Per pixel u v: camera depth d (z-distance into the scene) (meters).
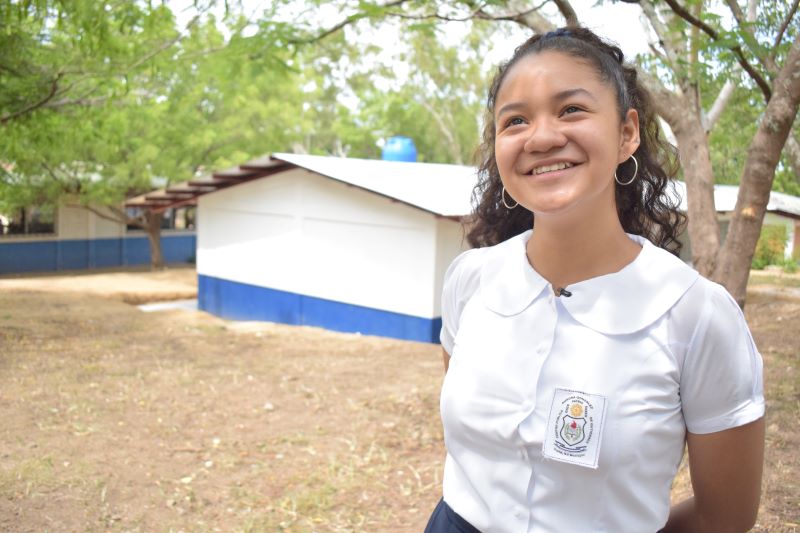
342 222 13.68
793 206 11.80
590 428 1.27
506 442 1.36
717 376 1.28
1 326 10.96
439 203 12.11
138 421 6.23
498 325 1.43
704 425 1.31
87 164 19.33
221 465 5.25
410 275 12.66
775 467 4.40
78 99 9.79
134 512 4.43
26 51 8.70
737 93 6.86
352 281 13.62
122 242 25.77
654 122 1.61
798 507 3.82
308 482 4.93
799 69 4.43
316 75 22.31
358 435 5.92
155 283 20.64
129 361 8.77
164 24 7.46
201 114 20.36
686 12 4.54
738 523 1.40
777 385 6.34
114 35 8.01
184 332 11.44
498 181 1.80
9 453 5.30
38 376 7.74
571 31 1.43
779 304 12.34
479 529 1.44
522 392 1.35
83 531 4.14
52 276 22.16
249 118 21.06
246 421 6.32
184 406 6.75
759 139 4.69
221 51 7.05
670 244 1.69
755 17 5.56
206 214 16.55
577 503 1.30
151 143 19.30
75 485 4.77
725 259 4.97
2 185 17.19
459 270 1.65
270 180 14.99
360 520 4.37
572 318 1.34
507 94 1.37
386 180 13.38
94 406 6.63
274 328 12.80
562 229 1.36
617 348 1.29
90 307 14.03
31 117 9.38
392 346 10.77
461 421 1.43
